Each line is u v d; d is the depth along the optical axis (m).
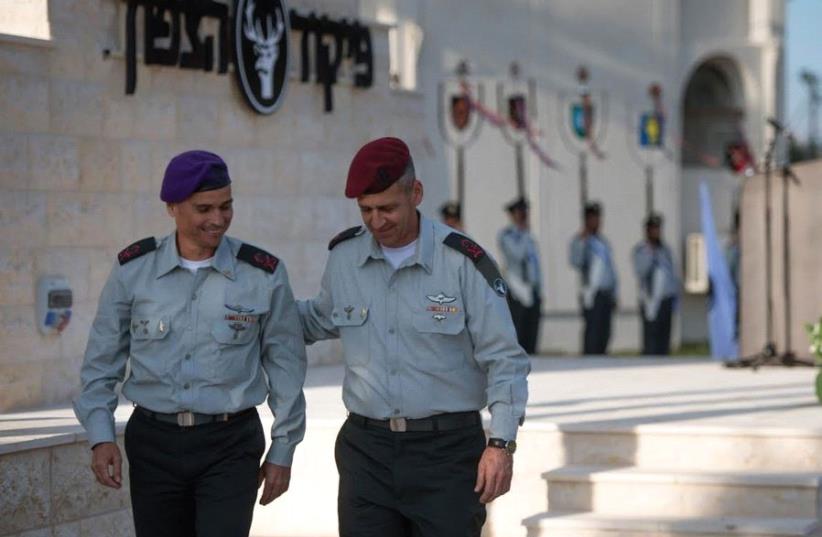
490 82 42.41
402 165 11.10
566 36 44.66
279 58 23.64
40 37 19.36
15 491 14.74
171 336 11.55
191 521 11.96
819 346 20.80
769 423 17.45
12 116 18.70
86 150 19.92
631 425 17.25
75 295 19.64
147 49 20.95
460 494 11.47
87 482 15.69
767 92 50.69
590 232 38.75
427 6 40.75
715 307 31.42
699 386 22.23
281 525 17.53
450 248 11.44
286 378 11.84
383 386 11.51
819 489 16.12
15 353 18.56
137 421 11.73
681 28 48.94
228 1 22.73
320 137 24.91
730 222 50.66
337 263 11.73
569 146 44.59
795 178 25.33
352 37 25.55
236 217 23.09
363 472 11.64
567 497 16.84
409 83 40.06
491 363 11.39
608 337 38.66
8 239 18.53
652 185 46.62
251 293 11.66
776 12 50.66
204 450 11.58
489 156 42.50
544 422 17.45
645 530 15.92
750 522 15.83
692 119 50.47
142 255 11.67
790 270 25.58
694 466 17.05
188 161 11.31
